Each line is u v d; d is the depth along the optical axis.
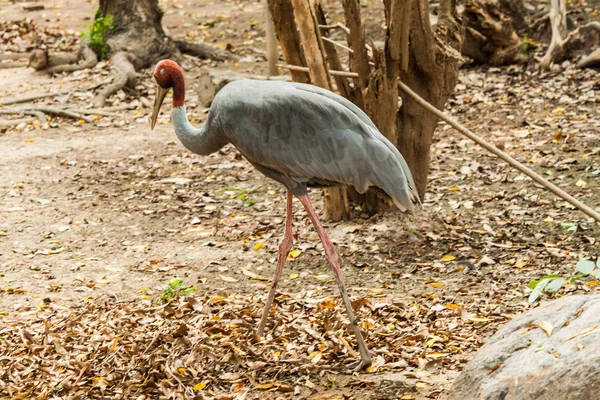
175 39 26.66
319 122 8.77
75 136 18.89
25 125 19.58
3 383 8.54
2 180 16.00
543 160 15.66
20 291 11.13
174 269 11.84
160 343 9.09
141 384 8.34
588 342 6.46
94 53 23.88
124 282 11.45
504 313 9.83
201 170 16.42
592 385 6.12
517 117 18.30
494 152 11.26
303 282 11.28
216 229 13.27
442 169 15.63
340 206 13.23
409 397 7.91
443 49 12.61
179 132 9.66
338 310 9.86
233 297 10.51
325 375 8.49
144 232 13.39
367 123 9.10
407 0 11.76
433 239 12.37
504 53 21.72
